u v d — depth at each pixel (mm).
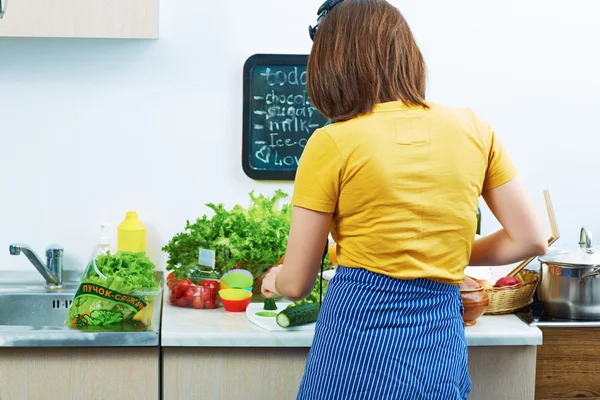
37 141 2451
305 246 1334
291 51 2477
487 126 1379
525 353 1891
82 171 2473
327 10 1431
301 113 2486
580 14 2498
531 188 2547
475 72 2500
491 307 2023
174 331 1825
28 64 2418
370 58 1311
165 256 2520
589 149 2539
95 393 1834
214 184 2512
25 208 2473
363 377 1298
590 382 2092
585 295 2041
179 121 2479
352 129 1290
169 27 2443
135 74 2451
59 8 2203
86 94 2445
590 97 2525
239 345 1822
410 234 1277
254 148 2490
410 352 1299
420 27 2479
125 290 1891
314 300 2031
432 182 1278
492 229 2533
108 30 2225
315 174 1312
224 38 2459
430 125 1301
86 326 1857
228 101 2484
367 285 1308
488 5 2480
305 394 1372
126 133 2471
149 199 2498
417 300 1309
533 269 2510
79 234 2494
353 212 1305
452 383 1342
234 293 2035
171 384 1851
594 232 2562
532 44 2500
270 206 2297
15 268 2494
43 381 1822
